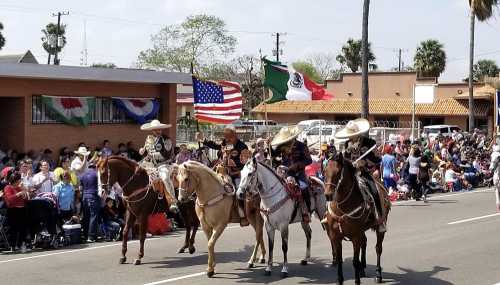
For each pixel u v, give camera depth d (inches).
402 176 985.5
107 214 629.6
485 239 617.6
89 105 926.4
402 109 1942.7
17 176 570.6
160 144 552.4
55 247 583.2
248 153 514.6
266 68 833.5
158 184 521.3
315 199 502.3
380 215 435.2
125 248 513.3
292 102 2114.9
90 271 482.0
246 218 493.7
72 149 914.1
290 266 497.0
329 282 443.5
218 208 468.8
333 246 466.0
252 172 449.4
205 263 510.3
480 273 472.7
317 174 612.1
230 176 510.9
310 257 529.0
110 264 507.8
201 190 467.8
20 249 565.9
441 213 807.1
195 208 506.6
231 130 523.5
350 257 532.1
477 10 1560.0
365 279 453.7
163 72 997.2
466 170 1162.0
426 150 1071.6
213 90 774.5
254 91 2178.9
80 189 630.5
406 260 519.2
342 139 463.2
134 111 984.3
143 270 485.7
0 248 573.3
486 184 1194.0
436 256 535.5
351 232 411.8
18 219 562.9
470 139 1373.0
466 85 1920.5
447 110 1879.9
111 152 876.0
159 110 1032.2
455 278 456.4
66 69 863.7
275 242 603.8
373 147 448.8
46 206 576.7
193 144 1187.9
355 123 453.7
